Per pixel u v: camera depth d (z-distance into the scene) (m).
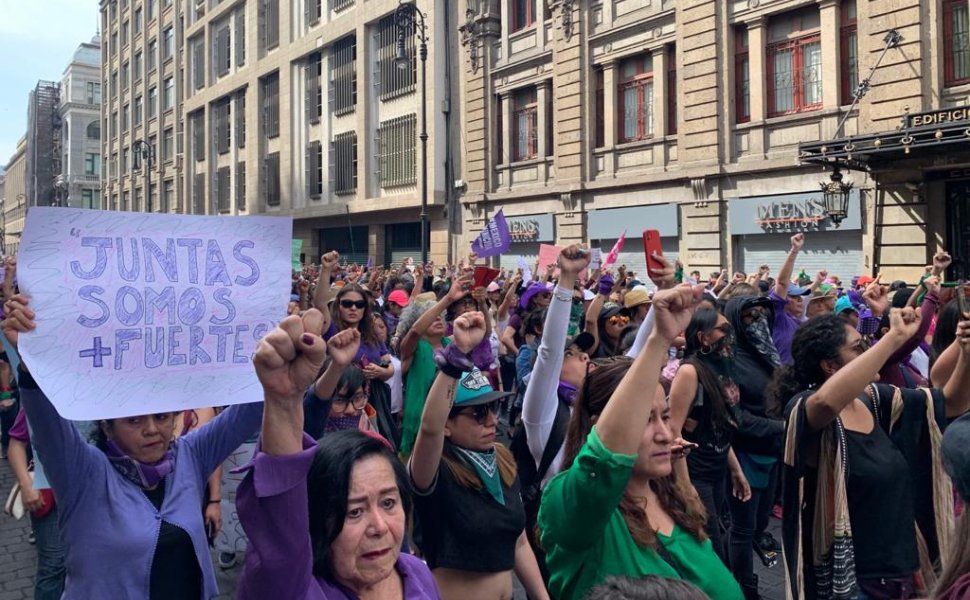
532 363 5.61
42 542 3.89
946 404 3.42
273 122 37.06
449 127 25.70
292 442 1.74
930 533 3.22
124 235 2.49
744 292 6.24
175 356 2.50
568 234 21.27
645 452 2.36
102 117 63.94
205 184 44.31
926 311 4.89
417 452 2.99
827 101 15.20
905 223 14.05
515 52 23.11
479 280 6.66
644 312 6.24
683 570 2.37
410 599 2.10
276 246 2.75
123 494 2.53
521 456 3.65
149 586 2.45
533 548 3.63
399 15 22.11
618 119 20.03
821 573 3.10
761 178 16.53
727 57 16.98
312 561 1.86
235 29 40.72
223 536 5.28
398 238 29.34
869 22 14.36
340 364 1.95
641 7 18.95
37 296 2.31
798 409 3.15
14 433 3.99
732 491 4.64
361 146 29.80
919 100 13.66
